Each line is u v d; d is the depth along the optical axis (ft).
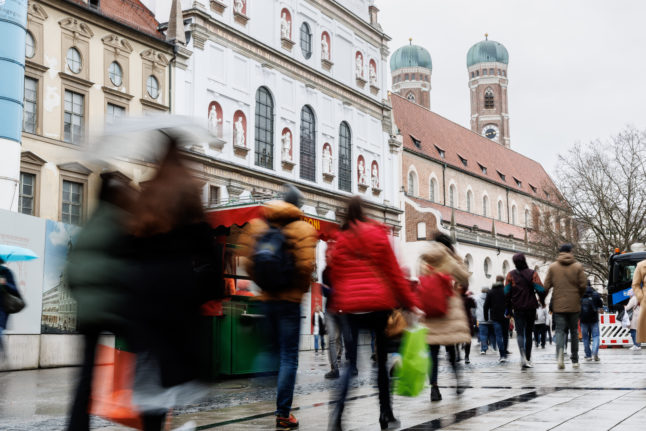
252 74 111.24
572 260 42.34
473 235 198.08
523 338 43.98
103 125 13.02
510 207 252.62
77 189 78.69
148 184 13.09
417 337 21.65
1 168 66.13
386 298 19.47
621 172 168.04
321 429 20.89
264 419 23.39
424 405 25.66
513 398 26.96
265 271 19.99
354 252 19.79
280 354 20.94
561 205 176.14
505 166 263.29
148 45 92.07
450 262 27.43
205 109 101.55
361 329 19.85
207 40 102.42
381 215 143.95
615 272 103.65
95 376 13.11
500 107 413.80
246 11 111.96
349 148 136.15
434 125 230.68
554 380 34.45
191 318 12.82
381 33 148.77
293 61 120.16
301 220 20.84
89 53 82.94
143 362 12.66
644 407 23.50
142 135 13.10
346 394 19.31
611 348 73.82
